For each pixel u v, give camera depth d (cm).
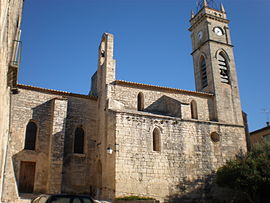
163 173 2777
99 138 3136
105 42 3431
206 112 3616
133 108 3209
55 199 1405
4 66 1157
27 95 3023
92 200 1463
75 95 3266
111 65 3281
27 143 2920
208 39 4044
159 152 2827
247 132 3912
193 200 2831
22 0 2198
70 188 2927
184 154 2950
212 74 3850
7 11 973
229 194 3034
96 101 3391
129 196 2495
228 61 4044
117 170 2583
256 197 2739
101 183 2922
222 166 3033
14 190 2327
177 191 2781
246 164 2762
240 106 3828
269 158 2852
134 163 2672
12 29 1387
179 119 3045
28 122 2970
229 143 3288
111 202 2434
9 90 1911
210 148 3131
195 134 3095
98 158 3045
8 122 2217
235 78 3975
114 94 3166
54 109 2944
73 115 3194
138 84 3312
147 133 2830
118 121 2731
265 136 4247
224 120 3622
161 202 2672
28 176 2834
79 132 3206
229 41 4200
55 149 2812
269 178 2598
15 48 1897
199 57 4194
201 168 2994
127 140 2712
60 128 2903
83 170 3055
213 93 3744
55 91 3147
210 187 2961
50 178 2708
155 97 3394
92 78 3894
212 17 4212
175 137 2964
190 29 4538
